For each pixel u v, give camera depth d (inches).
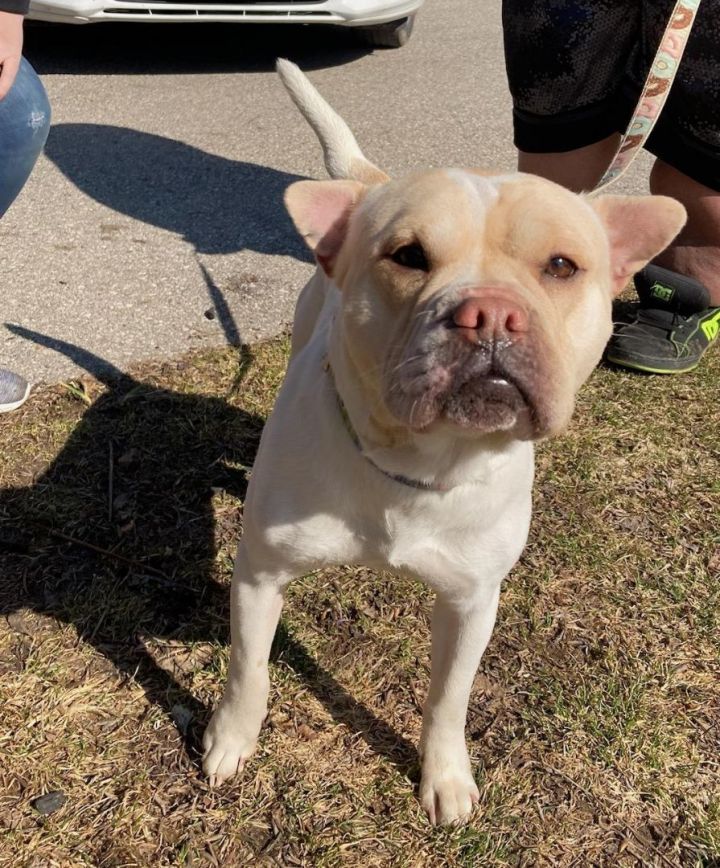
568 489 42.1
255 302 54.3
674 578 37.5
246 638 27.6
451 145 78.6
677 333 50.6
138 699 31.2
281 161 74.1
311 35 107.7
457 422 21.2
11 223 61.9
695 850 27.9
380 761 30.1
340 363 24.8
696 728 31.6
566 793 29.3
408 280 22.9
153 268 57.3
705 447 45.4
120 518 38.3
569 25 39.2
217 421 44.3
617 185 71.7
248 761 29.7
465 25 118.9
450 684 27.8
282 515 25.7
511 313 20.6
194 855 26.8
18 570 35.4
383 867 27.0
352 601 35.7
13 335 49.4
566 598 36.3
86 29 101.7
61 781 28.4
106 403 44.7
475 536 25.7
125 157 73.0
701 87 40.6
